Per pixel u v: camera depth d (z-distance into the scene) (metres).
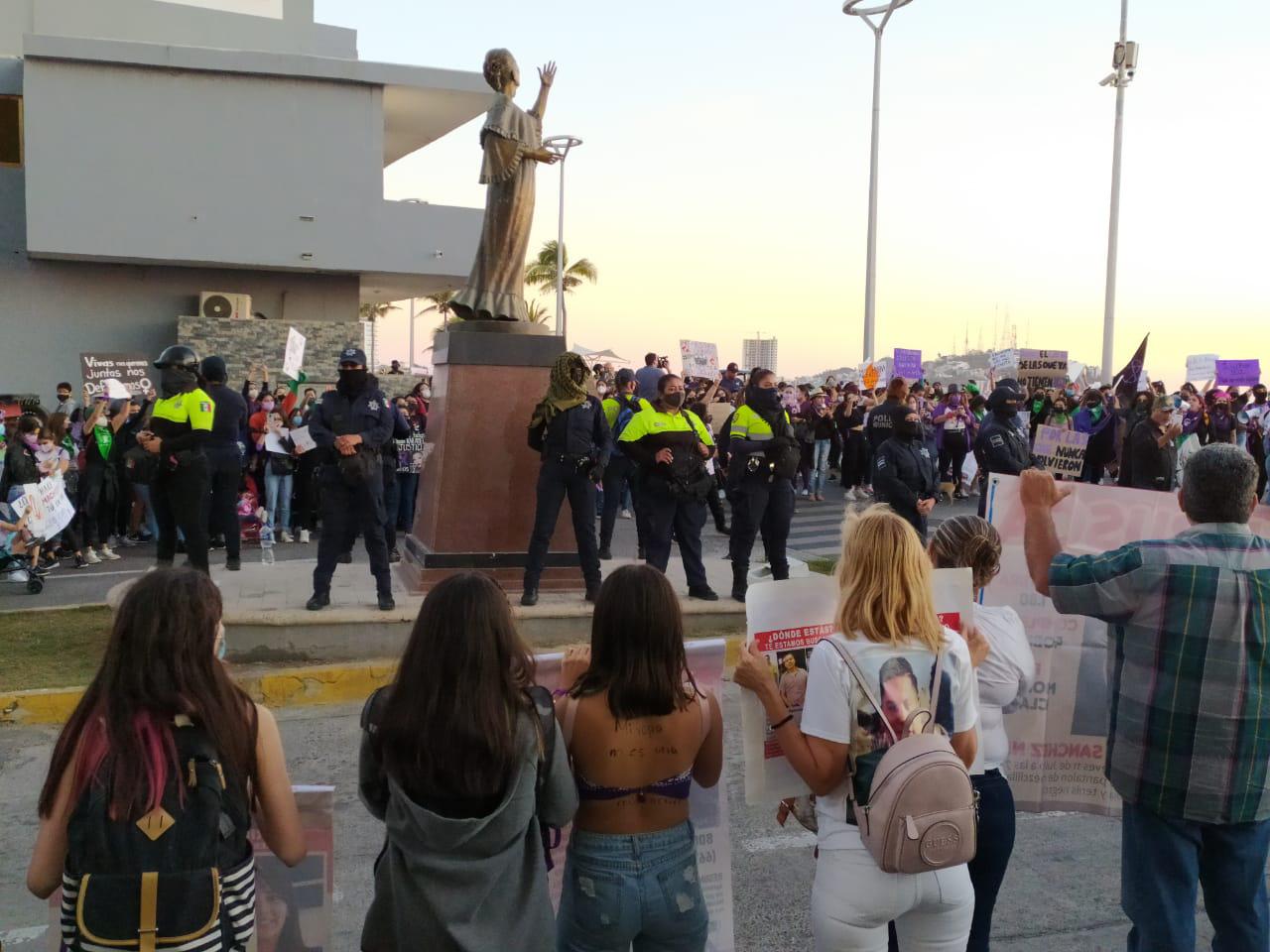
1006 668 3.23
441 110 24.80
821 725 2.74
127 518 12.95
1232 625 2.86
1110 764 3.10
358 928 4.13
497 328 8.57
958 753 2.83
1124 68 27.31
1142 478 12.99
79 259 22.22
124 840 2.12
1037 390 20.86
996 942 4.03
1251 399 21.41
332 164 22.64
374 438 7.49
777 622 3.10
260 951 2.76
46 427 10.39
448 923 2.31
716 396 19.84
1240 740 2.87
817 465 17.75
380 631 7.50
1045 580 3.29
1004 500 3.93
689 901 2.78
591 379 8.20
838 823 2.80
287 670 7.07
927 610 2.80
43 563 11.18
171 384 7.86
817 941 2.84
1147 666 2.96
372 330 30.48
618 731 2.71
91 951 2.11
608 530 10.92
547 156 8.71
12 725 6.41
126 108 21.36
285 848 2.47
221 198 22.09
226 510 9.20
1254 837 2.99
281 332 22.48
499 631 2.40
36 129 20.91
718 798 3.35
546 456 7.95
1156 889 3.01
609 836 2.73
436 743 2.31
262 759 2.37
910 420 8.64
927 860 2.55
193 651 2.26
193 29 24.41
